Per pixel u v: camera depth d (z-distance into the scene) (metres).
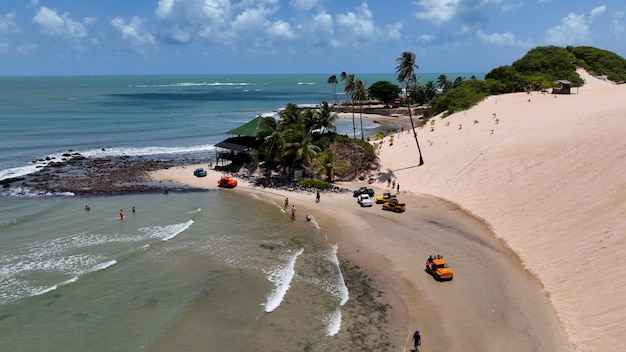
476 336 27.56
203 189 62.97
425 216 49.44
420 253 39.88
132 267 36.75
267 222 48.72
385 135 101.38
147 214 51.06
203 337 27.36
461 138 74.19
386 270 36.78
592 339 25.83
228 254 39.91
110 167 75.81
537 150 56.50
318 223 48.31
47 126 118.62
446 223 47.03
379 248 41.25
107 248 40.41
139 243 41.69
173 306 30.88
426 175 63.56
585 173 45.47
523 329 28.08
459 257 38.66
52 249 39.94
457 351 26.20
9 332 27.44
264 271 36.62
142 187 63.47
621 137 48.53
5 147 90.44
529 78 130.25
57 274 35.03
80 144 96.69
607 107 74.81
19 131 109.12
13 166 74.62
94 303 31.03
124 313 29.83
